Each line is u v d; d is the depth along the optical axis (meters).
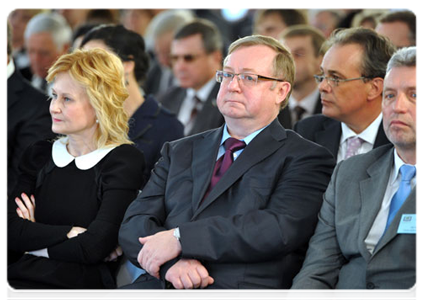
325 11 19.22
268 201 8.55
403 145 7.93
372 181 8.23
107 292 9.26
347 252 8.09
